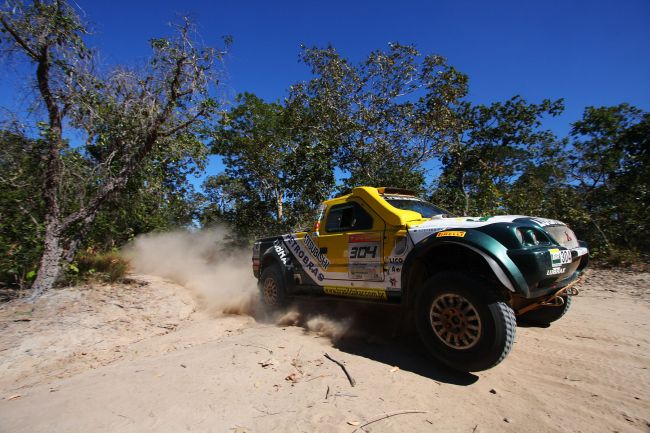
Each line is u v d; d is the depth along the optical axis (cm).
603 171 1666
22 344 452
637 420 266
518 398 302
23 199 666
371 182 1159
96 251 873
